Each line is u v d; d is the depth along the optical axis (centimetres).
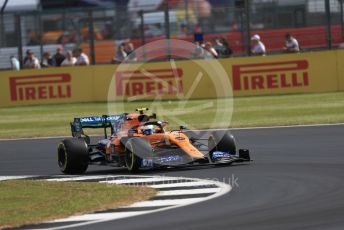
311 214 3506
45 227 3500
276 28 12494
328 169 5056
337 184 4391
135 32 13150
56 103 11344
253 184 4525
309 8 12344
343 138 6744
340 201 3809
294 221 3369
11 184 4862
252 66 10894
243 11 11631
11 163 6388
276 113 9056
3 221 3641
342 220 3338
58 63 11869
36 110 10775
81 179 5150
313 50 12194
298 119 8394
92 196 4231
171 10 13275
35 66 11838
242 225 3338
